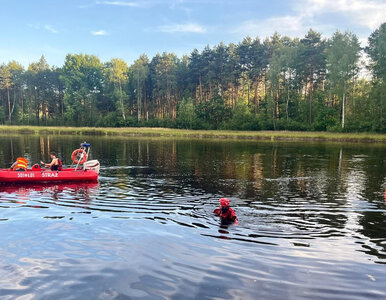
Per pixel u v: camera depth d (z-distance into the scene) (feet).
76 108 285.02
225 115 228.84
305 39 210.79
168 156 82.07
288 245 22.75
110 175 53.01
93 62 298.76
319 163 69.26
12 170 45.70
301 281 17.49
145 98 284.61
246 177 51.78
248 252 21.34
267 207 33.27
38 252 21.15
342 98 188.75
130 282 17.25
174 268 18.90
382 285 17.13
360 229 26.53
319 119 189.67
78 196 37.45
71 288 16.62
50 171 45.55
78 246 22.16
